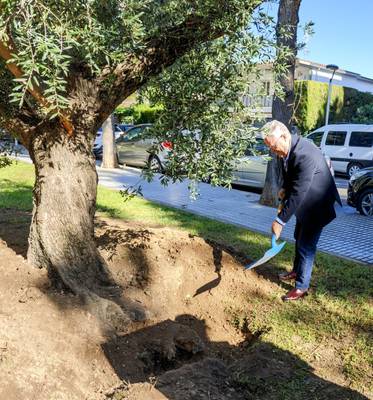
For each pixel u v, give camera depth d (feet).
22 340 10.69
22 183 37.11
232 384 11.23
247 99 14.14
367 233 27.32
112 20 11.11
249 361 12.26
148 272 15.88
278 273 18.11
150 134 14.98
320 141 63.82
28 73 9.19
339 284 17.57
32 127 14.20
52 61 9.52
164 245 17.70
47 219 13.56
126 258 16.21
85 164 14.05
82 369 10.69
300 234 15.65
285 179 15.38
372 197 33.42
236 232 24.73
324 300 15.92
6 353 10.12
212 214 30.32
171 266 16.47
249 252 20.70
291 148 14.70
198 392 10.50
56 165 13.70
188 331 13.34
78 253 13.69
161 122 14.61
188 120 14.23
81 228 13.82
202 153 14.40
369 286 17.33
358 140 60.03
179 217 27.84
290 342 13.37
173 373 11.23
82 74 13.23
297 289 15.87
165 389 10.51
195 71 14.06
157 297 14.99
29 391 9.43
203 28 12.80
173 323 13.62
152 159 15.33
